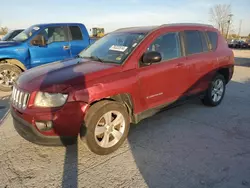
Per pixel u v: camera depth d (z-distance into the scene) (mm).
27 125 2738
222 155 3066
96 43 4305
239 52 28828
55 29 6898
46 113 2641
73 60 3771
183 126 3996
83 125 2846
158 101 3656
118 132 3168
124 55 3352
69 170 2756
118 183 2523
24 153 3123
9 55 6211
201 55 4348
